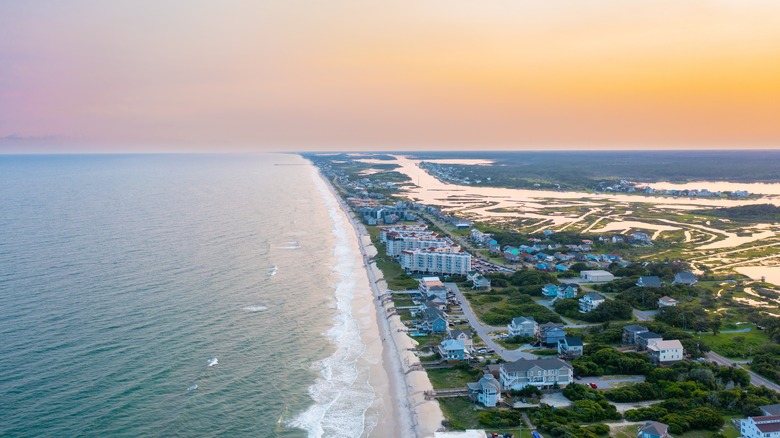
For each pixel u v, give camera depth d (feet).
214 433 364.99
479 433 376.27
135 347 487.20
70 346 481.87
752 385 442.09
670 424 378.32
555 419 392.68
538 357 510.58
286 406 407.85
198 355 482.28
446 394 438.81
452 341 512.22
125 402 394.93
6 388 405.18
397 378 471.21
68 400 392.88
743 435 370.94
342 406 415.64
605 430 373.81
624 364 473.67
